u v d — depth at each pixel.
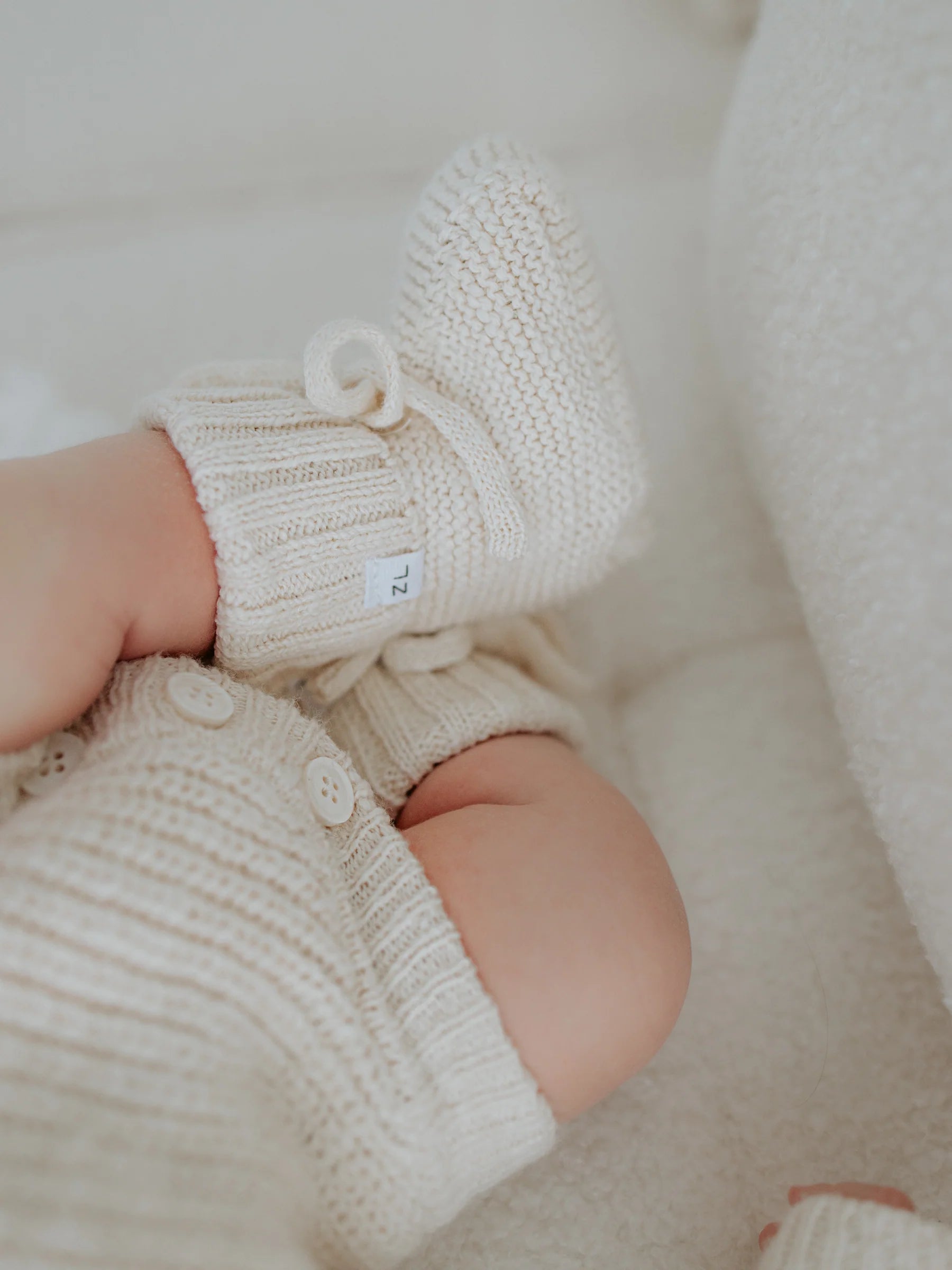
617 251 0.48
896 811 0.32
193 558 0.31
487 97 0.50
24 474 0.30
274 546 0.32
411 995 0.30
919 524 0.31
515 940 0.31
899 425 0.31
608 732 0.41
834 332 0.32
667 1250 0.33
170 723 0.30
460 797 0.35
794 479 0.35
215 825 0.29
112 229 0.48
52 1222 0.26
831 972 0.36
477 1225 0.33
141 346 0.45
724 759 0.39
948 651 0.30
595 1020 0.31
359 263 0.47
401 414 0.34
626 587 0.43
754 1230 0.33
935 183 0.30
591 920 0.32
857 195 0.31
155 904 0.28
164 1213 0.27
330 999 0.29
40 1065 0.27
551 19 0.50
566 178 0.49
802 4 0.34
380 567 0.34
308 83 0.49
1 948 0.27
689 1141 0.34
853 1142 0.34
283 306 0.46
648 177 0.50
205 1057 0.28
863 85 0.31
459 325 0.35
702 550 0.43
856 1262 0.29
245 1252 0.27
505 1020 0.31
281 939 0.29
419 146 0.50
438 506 0.35
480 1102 0.30
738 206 0.37
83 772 0.29
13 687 0.29
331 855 0.31
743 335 0.37
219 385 0.35
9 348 0.45
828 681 0.36
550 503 0.36
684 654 0.42
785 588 0.42
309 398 0.33
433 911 0.31
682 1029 0.36
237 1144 0.28
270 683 0.35
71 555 0.30
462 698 0.36
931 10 0.30
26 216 0.48
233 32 0.48
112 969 0.28
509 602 0.38
